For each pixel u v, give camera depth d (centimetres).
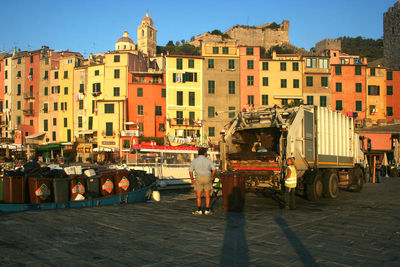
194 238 684
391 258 561
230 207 1045
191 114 5625
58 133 6350
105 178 1273
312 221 877
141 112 5700
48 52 6931
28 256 550
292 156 1208
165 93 5769
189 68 5659
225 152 1350
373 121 5766
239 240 671
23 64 6988
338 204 1252
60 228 753
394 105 5859
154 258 551
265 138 1427
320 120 1409
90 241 649
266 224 832
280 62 5700
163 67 8650
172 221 860
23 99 6938
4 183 1070
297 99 5631
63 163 5419
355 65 5809
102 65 5897
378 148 4644
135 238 678
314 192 1324
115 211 1003
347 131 1691
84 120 6078
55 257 548
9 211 1022
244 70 5659
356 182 1759
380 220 898
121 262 530
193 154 2439
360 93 5791
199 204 980
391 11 8556
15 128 6562
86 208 1056
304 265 523
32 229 736
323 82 5716
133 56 6056
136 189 1398
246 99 5622
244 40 13325
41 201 1087
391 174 3588
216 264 524
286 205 1100
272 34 13338
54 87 6469
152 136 5638
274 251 596
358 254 582
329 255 575
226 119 5612
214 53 5709
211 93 5650
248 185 1289
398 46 8269
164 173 2300
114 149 5316
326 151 1448
